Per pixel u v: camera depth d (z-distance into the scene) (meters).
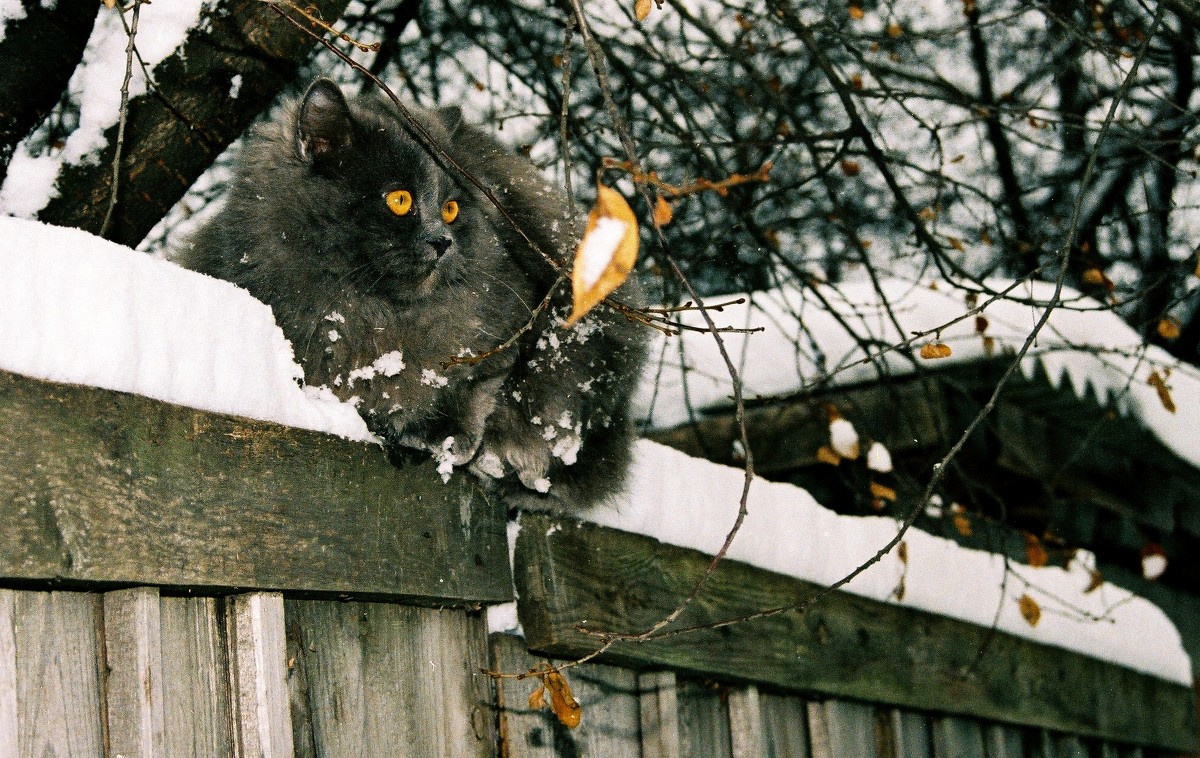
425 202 3.62
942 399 5.78
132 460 2.45
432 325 3.56
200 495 2.58
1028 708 5.23
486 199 3.79
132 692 2.44
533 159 5.73
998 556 5.45
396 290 3.55
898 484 6.09
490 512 3.43
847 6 6.20
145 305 2.50
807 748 4.52
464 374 3.51
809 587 4.38
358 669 3.01
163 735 2.46
